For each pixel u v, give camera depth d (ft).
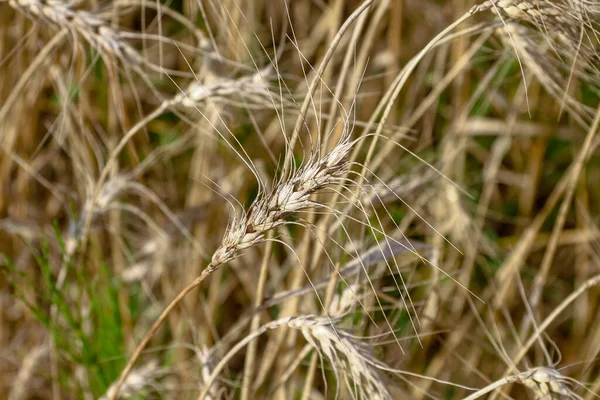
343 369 2.94
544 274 3.40
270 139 3.94
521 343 3.35
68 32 3.25
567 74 3.28
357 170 3.59
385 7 3.24
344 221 3.19
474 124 3.91
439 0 4.26
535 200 4.33
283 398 3.34
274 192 2.72
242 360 3.90
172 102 3.17
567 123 4.14
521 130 3.99
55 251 3.82
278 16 4.18
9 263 3.31
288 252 3.89
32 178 4.04
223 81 3.17
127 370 2.97
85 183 3.64
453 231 3.78
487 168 4.21
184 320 3.77
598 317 3.98
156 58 4.05
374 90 4.07
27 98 3.78
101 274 3.57
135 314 3.86
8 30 3.84
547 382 2.85
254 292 3.93
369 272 3.22
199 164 3.82
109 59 3.24
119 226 3.77
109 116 3.79
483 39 3.46
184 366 3.64
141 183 3.60
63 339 3.35
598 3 2.80
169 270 4.00
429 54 3.92
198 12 3.86
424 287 3.73
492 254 3.95
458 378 3.87
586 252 4.08
